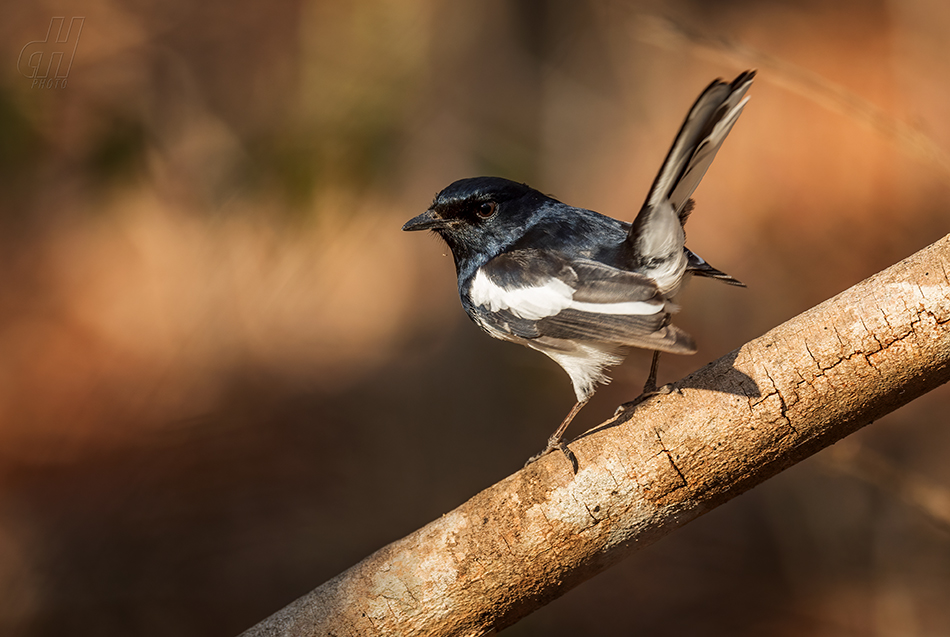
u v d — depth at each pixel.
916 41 16.19
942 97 15.98
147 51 12.40
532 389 12.84
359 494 11.94
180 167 11.90
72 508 12.56
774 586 10.52
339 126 11.02
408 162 12.16
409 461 12.35
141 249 16.62
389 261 17.94
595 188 17.53
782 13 23.48
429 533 4.66
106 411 15.09
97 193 10.27
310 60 11.62
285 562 11.11
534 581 4.59
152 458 13.63
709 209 17.88
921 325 4.14
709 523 11.79
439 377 12.98
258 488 12.35
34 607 10.63
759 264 13.95
